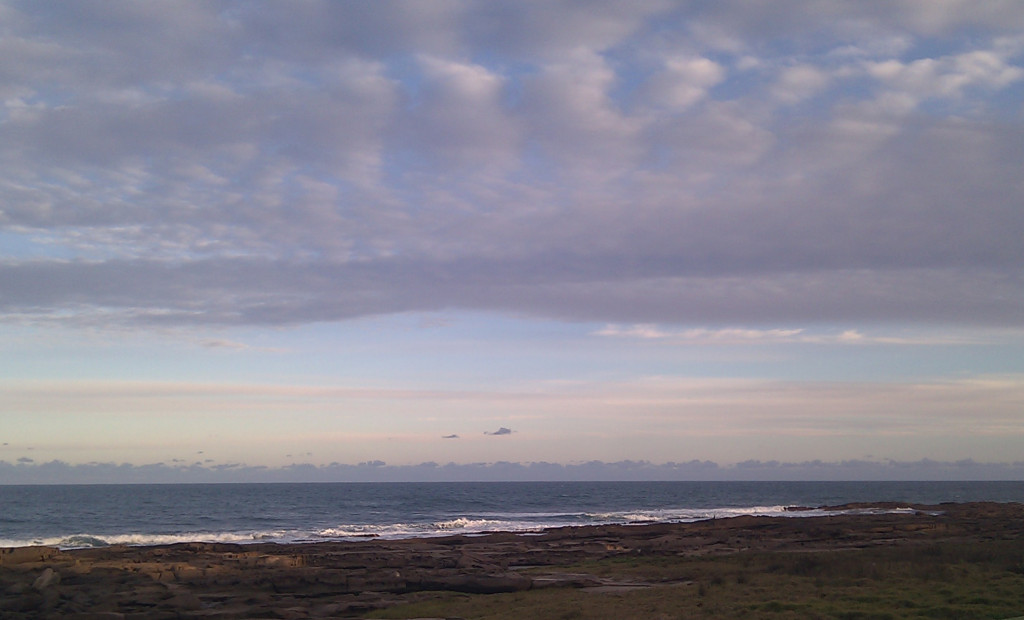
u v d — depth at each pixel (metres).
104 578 33.91
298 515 108.69
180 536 69.75
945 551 38.38
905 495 192.75
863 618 20.70
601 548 51.12
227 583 33.59
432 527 80.31
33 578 33.41
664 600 25.97
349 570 38.72
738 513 106.19
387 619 26.44
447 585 34.53
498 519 98.12
